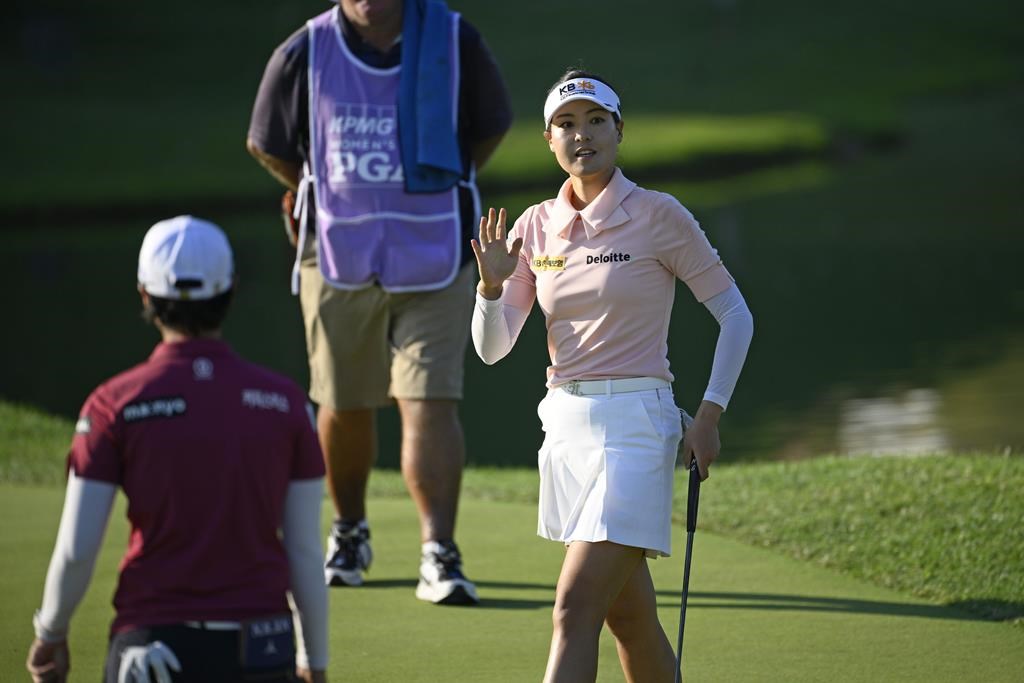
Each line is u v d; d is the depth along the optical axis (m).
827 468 27.48
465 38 21.61
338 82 21.23
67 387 54.25
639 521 13.77
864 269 79.25
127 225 108.69
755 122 149.88
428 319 21.03
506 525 25.31
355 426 21.58
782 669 17.27
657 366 14.26
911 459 27.33
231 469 10.87
